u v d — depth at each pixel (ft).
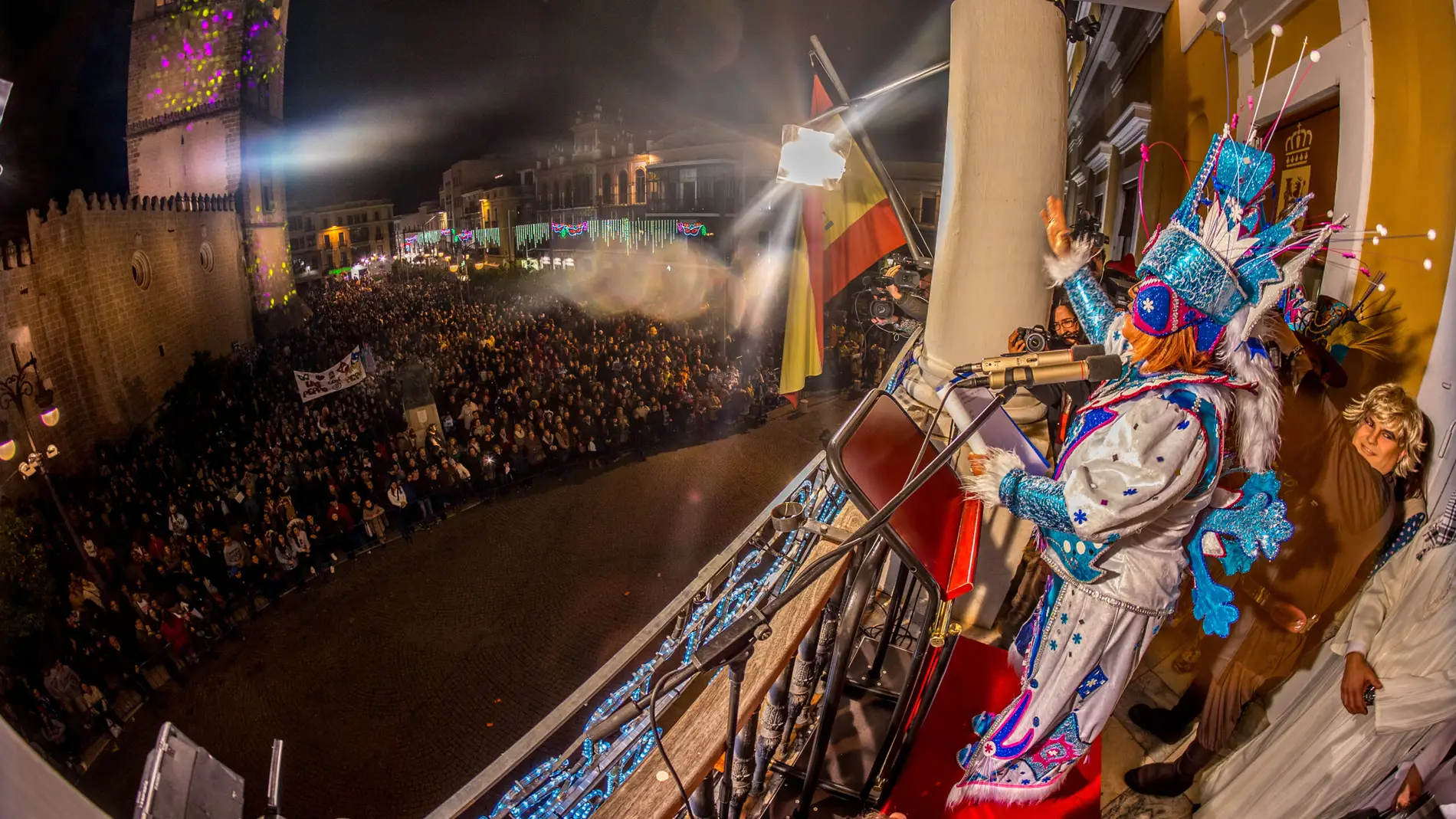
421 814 30.94
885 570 10.06
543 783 11.63
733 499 57.41
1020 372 5.61
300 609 43.88
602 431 63.57
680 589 45.60
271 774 4.73
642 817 5.18
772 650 6.00
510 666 39.19
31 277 59.26
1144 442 5.06
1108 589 5.62
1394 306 8.02
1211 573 7.52
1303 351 7.37
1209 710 7.06
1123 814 7.51
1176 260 5.11
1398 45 8.48
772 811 7.34
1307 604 6.68
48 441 56.59
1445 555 5.51
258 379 78.79
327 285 171.42
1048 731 5.98
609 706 8.25
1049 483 5.57
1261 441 5.32
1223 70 14.83
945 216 10.41
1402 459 6.34
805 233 18.66
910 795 7.45
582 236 172.24
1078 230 10.61
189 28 114.21
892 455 6.73
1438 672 5.42
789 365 19.04
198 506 45.60
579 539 51.60
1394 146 8.43
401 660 39.58
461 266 207.10
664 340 87.66
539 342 85.71
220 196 101.09
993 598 10.21
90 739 32.99
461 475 55.62
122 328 71.31
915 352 12.57
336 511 48.44
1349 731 6.02
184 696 37.04
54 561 37.96
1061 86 9.73
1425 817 5.50
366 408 61.52
